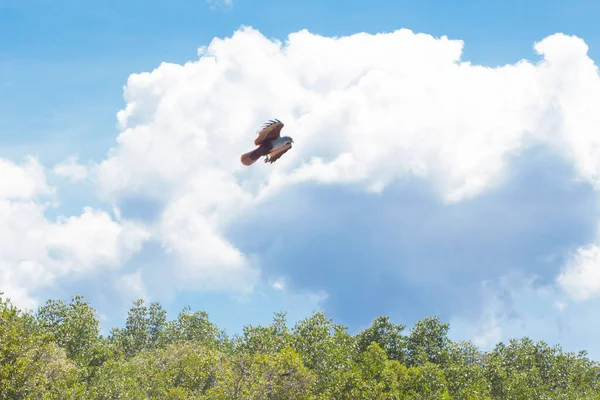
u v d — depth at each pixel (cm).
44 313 7731
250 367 5600
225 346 9219
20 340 5394
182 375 6794
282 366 5612
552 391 7312
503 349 8225
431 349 7994
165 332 10919
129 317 11081
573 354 8112
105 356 7094
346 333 7412
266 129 1544
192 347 8306
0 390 4881
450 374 6719
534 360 7956
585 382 7888
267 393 5447
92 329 7606
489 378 7094
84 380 6075
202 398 5766
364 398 5659
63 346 7306
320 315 7350
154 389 6419
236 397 5300
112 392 5759
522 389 6925
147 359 7869
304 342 7012
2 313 5528
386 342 8256
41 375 5250
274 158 1566
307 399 5550
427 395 6003
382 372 6138
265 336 7388
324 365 6619
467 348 8125
